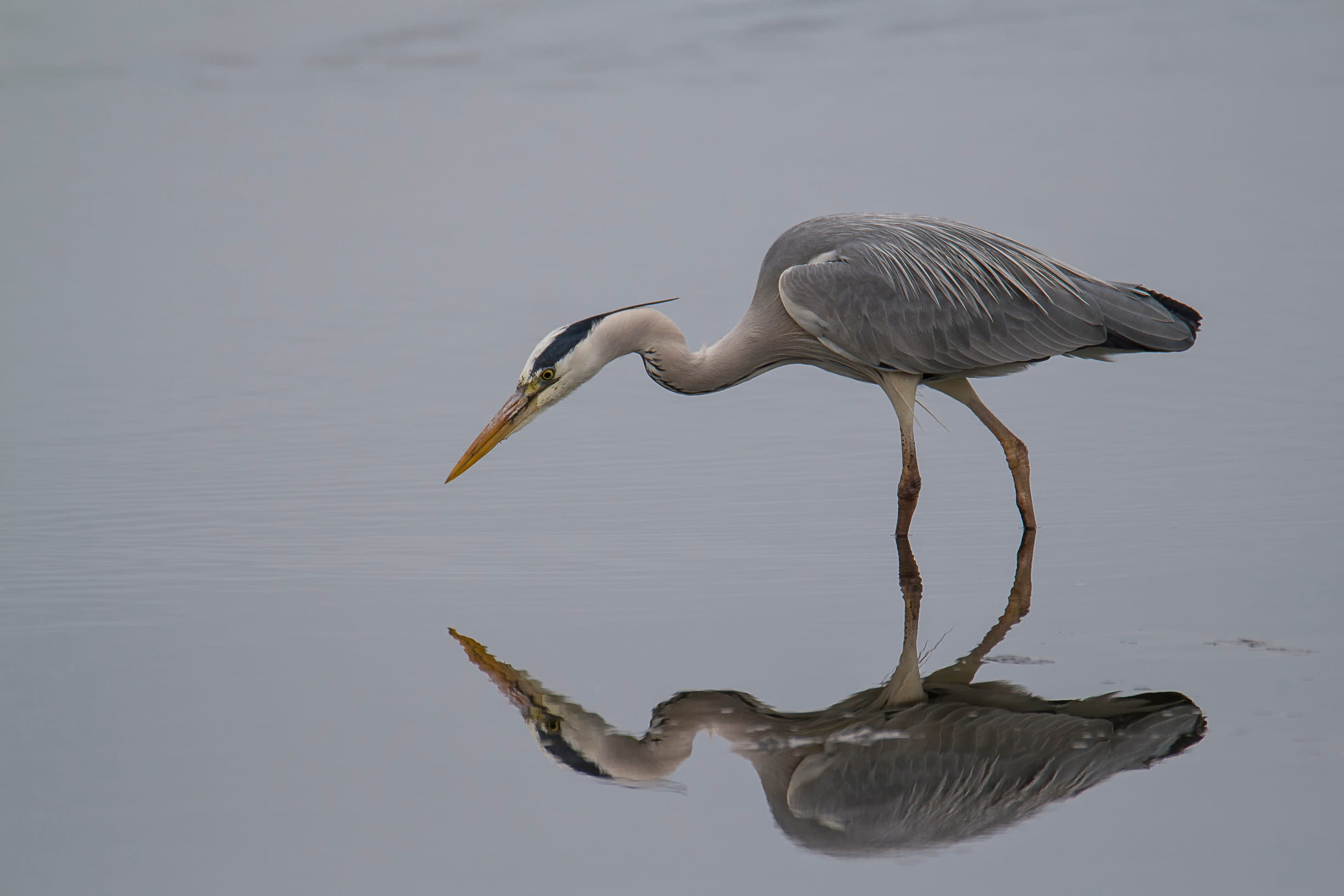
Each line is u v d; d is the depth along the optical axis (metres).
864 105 26.66
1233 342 15.93
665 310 17.27
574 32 33.00
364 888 6.89
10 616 10.27
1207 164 22.41
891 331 11.83
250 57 31.80
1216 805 7.43
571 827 7.45
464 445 14.09
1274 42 30.11
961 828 7.37
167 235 21.66
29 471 13.46
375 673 9.30
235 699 8.93
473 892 6.86
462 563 11.21
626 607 10.30
